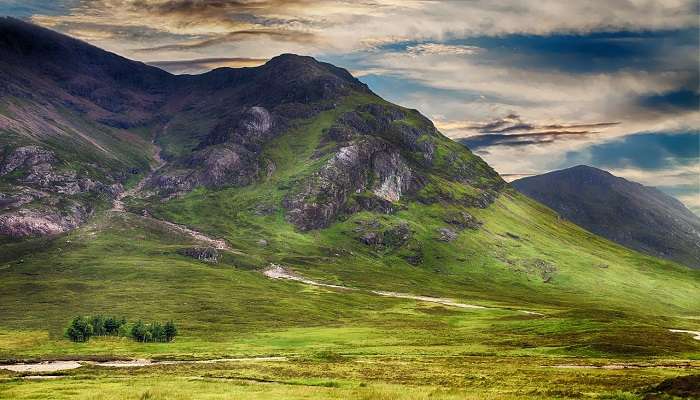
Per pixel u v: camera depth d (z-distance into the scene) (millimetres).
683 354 145125
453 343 179625
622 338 163625
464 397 70500
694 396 69438
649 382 84000
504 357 142625
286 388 81250
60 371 115000
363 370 109188
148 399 71062
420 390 78188
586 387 82188
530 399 69688
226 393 74938
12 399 73062
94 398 72188
